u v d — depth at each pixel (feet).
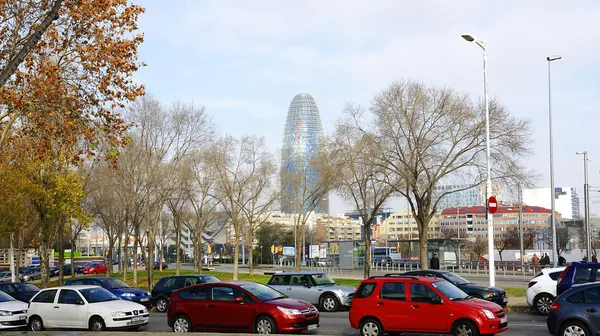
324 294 88.53
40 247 129.49
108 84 55.62
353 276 180.24
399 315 57.57
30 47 47.85
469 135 118.83
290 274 92.58
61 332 59.11
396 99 120.37
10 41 54.54
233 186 173.06
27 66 56.24
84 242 517.96
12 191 119.03
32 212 133.28
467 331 54.80
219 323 64.75
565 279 67.26
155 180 135.64
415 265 206.90
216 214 228.43
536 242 345.10
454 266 192.34
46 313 73.26
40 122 57.16
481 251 340.59
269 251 403.75
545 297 78.54
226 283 67.05
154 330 73.41
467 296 58.95
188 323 66.23
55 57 64.18
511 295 104.94
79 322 71.61
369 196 134.10
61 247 154.71
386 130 120.57
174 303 67.56
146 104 135.54
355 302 60.18
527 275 169.68
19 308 74.84
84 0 54.13
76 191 126.41
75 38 57.21
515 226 414.41
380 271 208.54
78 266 254.27
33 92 57.31
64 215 132.26
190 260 435.12
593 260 149.07
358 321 59.57
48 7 54.85
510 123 118.01
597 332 51.88
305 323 63.57
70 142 57.67
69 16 55.11
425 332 56.49
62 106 55.83
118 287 103.09
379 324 58.39
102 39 55.72
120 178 136.77
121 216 166.81
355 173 125.39
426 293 57.41
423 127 119.85
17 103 54.65
